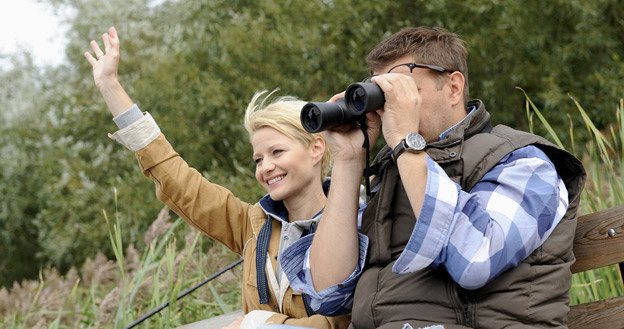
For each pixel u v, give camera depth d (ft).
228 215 8.21
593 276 8.29
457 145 6.08
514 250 5.48
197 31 33.22
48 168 38.68
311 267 6.66
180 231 15.69
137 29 37.78
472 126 6.31
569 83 29.94
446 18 29.66
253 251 7.79
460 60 6.58
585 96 28.17
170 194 8.18
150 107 33.30
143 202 31.53
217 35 32.76
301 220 7.61
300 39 29.76
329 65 30.19
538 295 5.55
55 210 37.86
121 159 36.78
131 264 15.08
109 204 34.68
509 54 29.66
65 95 39.14
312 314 7.23
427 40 6.55
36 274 47.80
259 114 7.77
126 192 32.09
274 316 7.03
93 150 38.47
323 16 30.12
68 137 38.50
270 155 7.68
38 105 41.96
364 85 6.04
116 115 8.16
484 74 30.40
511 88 30.45
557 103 27.94
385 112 6.07
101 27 40.34
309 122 6.38
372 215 6.62
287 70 30.86
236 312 11.16
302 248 6.95
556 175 5.86
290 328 6.37
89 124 37.88
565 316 5.63
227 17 34.01
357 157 6.70
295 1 30.17
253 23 30.58
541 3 29.32
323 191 8.18
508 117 30.35
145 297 12.50
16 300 14.97
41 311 13.64
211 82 30.96
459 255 5.44
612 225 6.50
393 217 6.23
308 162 7.68
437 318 5.67
